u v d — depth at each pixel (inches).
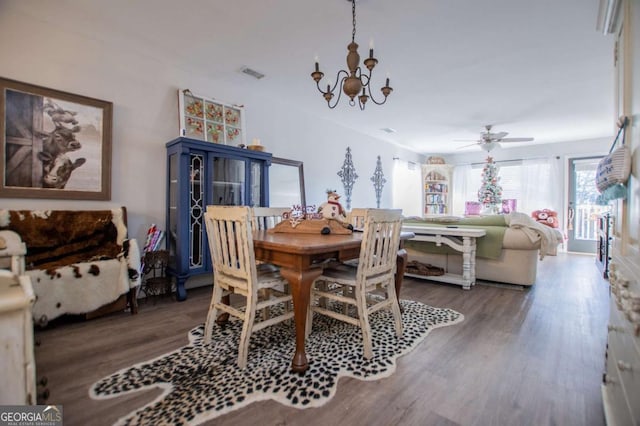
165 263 114.2
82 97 100.5
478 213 264.7
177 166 112.9
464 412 51.4
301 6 85.3
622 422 40.0
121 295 94.5
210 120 130.9
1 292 26.1
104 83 105.8
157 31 98.7
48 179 94.6
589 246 241.9
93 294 88.8
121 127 110.0
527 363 67.6
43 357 68.6
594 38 99.2
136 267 96.5
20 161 90.0
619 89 55.1
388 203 256.5
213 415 50.1
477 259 139.2
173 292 119.4
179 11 88.4
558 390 57.7
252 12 88.3
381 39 101.3
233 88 143.3
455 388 58.2
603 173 46.7
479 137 239.5
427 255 153.3
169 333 82.0
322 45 106.3
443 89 143.8
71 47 98.9
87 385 57.9
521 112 176.6
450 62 117.0
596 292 125.3
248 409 51.6
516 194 276.4
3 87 87.3
